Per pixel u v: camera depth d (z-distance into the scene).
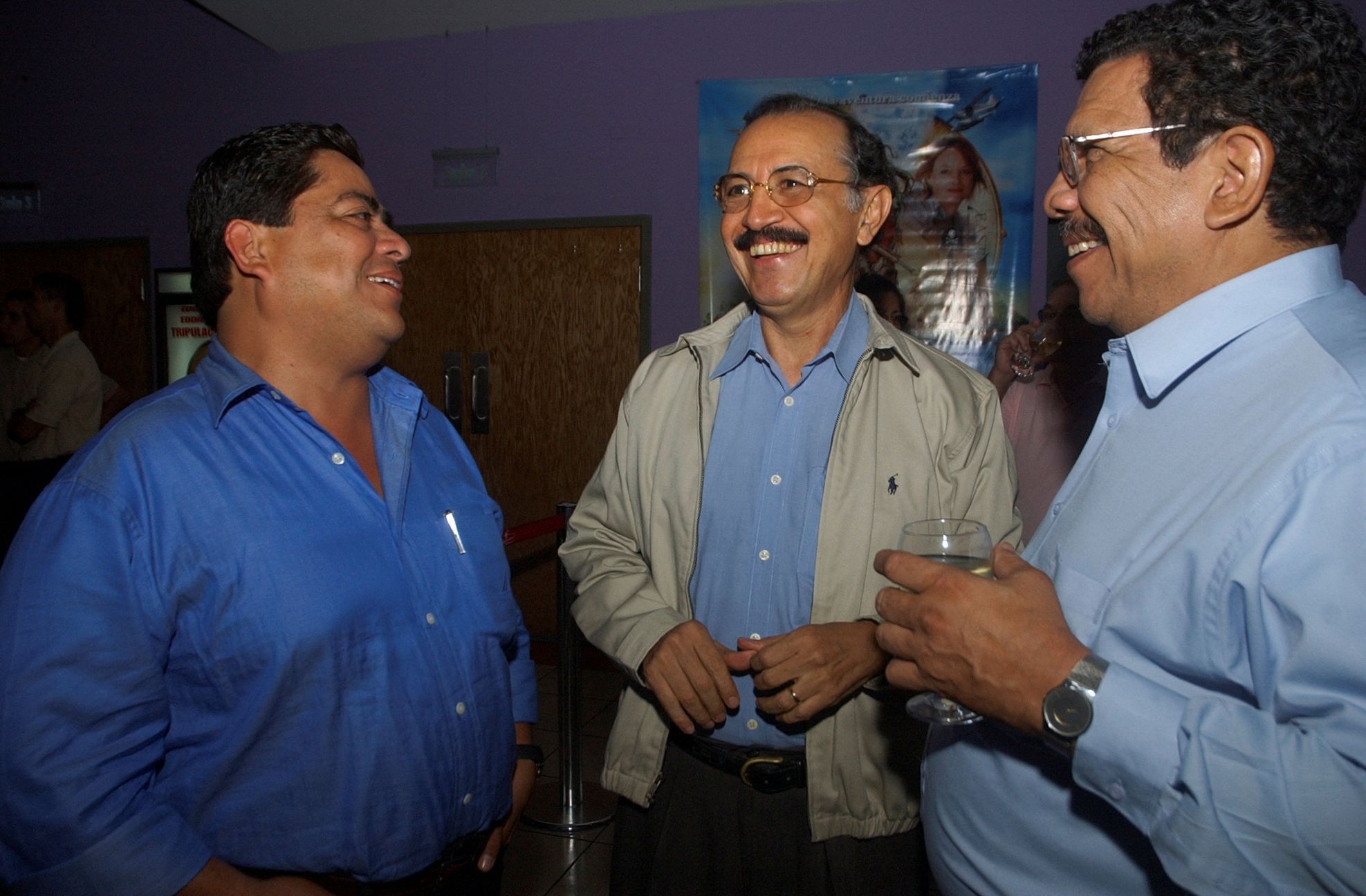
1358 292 0.85
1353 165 0.81
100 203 5.14
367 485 1.13
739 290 4.35
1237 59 0.81
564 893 2.29
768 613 1.41
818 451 1.42
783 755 1.34
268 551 1.01
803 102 1.44
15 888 0.92
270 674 1.00
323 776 1.02
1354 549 0.68
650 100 4.39
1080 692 0.76
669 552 1.48
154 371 5.09
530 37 4.52
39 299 5.03
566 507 2.73
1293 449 0.74
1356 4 3.51
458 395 4.73
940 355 1.52
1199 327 0.87
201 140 4.98
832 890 1.33
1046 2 3.94
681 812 1.41
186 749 1.02
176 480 1.00
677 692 1.29
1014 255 4.02
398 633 1.09
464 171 4.64
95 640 0.93
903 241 4.13
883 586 1.37
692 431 1.48
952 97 4.05
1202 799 0.70
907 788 1.37
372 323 1.12
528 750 1.37
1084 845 0.87
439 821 1.11
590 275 4.53
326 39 4.66
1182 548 0.80
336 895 1.04
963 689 0.84
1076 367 3.76
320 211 1.10
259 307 1.12
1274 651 0.73
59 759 0.90
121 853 0.91
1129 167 0.88
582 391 4.58
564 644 2.69
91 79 5.12
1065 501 1.01
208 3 4.20
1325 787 0.66
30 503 4.61
